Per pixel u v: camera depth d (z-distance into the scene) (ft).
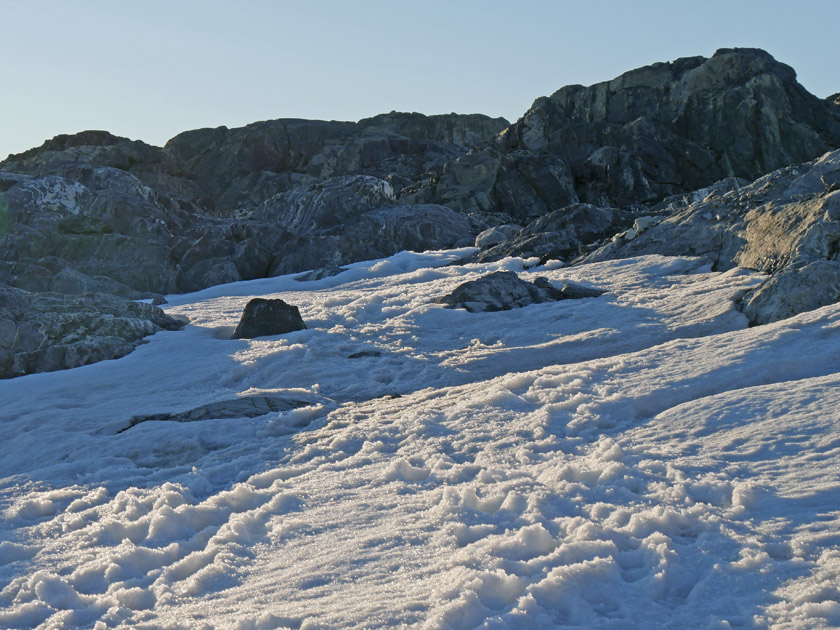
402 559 15.71
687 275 57.00
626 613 12.80
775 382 27.17
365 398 35.04
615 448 20.66
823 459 18.56
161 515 19.83
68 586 16.10
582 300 51.49
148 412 34.01
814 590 12.48
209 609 14.55
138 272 101.09
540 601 13.24
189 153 193.26
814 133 144.66
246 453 27.02
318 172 187.32
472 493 18.49
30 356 47.19
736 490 16.79
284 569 16.08
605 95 161.17
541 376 30.55
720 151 146.92
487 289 52.85
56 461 28.66
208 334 53.47
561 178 140.46
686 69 161.07
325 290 74.90
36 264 84.58
